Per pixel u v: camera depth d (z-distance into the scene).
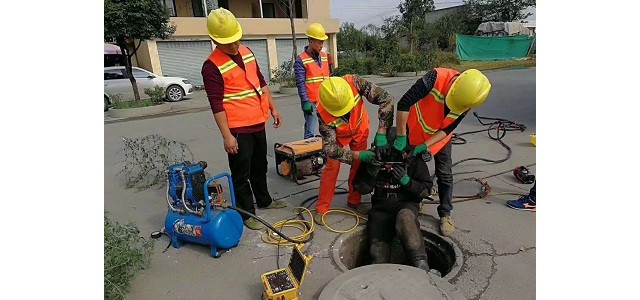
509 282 2.44
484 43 26.27
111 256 2.28
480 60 26.00
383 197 3.11
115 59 14.71
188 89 13.36
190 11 18.20
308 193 4.07
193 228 2.85
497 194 3.72
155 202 4.01
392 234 3.06
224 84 3.02
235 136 3.12
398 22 29.14
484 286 2.40
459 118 2.59
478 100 2.33
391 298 2.14
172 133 7.46
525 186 3.90
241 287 2.55
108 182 4.65
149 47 15.37
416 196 3.07
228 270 2.73
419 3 29.00
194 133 7.38
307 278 2.59
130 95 12.37
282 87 14.01
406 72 18.88
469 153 5.05
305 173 4.45
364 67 20.20
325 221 3.35
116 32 10.51
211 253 2.89
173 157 5.60
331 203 3.73
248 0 19.66
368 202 3.69
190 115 9.80
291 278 2.30
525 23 34.81
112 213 3.75
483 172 4.34
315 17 19.78
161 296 2.48
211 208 2.93
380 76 19.23
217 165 5.18
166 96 12.91
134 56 16.34
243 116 3.12
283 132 6.93
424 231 3.11
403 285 2.25
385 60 20.22
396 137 2.73
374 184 3.01
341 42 28.05
